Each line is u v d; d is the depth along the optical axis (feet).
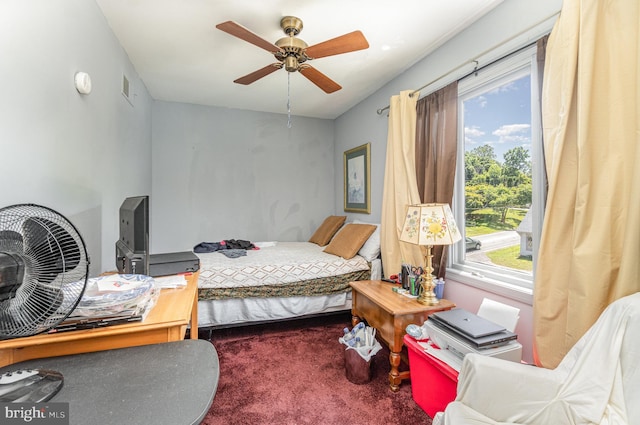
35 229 2.77
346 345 6.32
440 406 4.92
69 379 2.66
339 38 5.83
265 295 8.14
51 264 2.83
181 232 12.46
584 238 4.26
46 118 4.23
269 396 5.74
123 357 3.06
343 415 5.23
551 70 4.93
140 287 3.76
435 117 7.71
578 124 4.35
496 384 3.51
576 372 3.48
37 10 4.00
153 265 5.65
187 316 3.66
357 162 12.30
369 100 11.43
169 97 11.79
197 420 2.22
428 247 6.45
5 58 3.44
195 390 2.55
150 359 3.03
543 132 5.07
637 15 3.94
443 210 6.15
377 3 6.14
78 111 5.18
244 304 8.12
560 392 3.46
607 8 4.20
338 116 14.26
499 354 4.41
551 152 4.92
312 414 5.25
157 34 7.27
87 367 2.86
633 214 3.71
